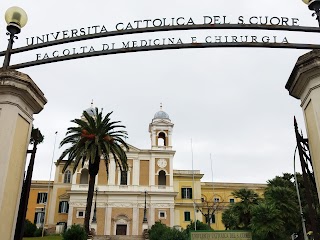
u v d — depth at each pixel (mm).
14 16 6430
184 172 65062
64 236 30391
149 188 57188
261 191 67500
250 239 30828
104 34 6316
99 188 56188
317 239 5613
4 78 5781
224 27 6160
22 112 6059
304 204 31109
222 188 67438
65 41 6352
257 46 6160
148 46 6238
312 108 5906
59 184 61125
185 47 6215
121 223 54156
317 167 5793
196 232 31250
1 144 5574
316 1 6203
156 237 39219
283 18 6277
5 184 5461
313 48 6164
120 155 32938
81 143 31594
